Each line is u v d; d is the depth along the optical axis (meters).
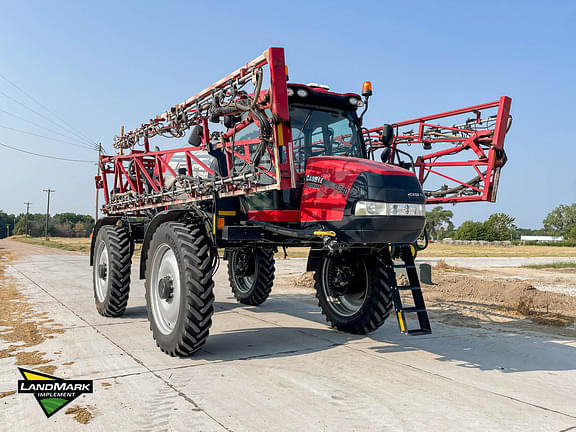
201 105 5.01
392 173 4.12
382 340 5.17
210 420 2.82
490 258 27.59
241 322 6.11
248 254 7.46
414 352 4.64
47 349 4.46
